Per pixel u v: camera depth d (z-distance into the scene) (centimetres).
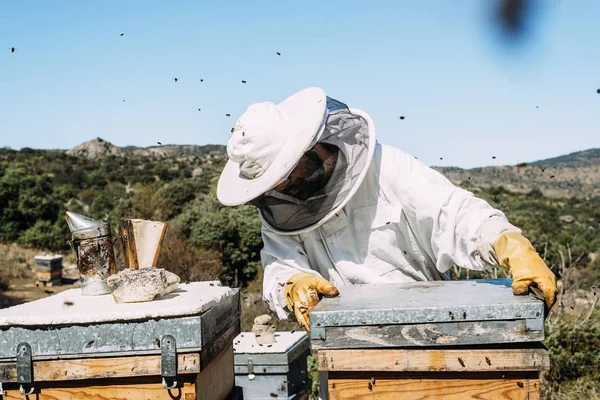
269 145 279
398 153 313
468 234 271
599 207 3225
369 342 215
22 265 2288
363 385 220
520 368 209
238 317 288
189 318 225
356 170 287
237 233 1702
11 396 233
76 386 231
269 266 319
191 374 228
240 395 294
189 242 1680
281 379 484
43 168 5728
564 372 648
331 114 286
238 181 305
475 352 211
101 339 226
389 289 264
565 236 1717
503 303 209
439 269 294
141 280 244
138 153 8562
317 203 292
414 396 218
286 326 828
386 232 310
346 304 229
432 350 213
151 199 2478
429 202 289
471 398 215
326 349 218
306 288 265
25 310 237
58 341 227
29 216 2944
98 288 272
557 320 682
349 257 316
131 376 227
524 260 235
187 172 5703
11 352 228
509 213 1611
